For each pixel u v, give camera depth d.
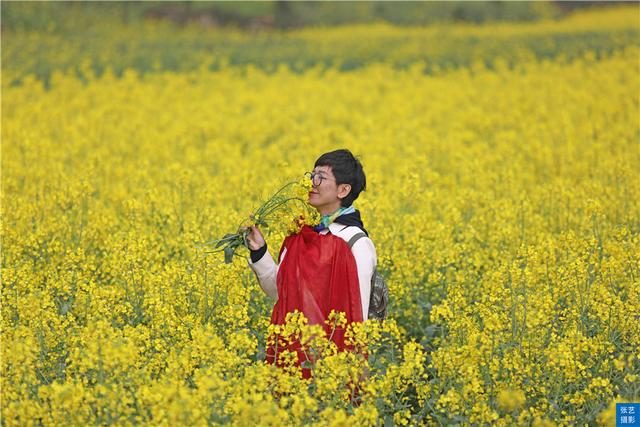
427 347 10.27
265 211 7.88
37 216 12.73
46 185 14.50
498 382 7.68
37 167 16.81
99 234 12.12
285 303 7.68
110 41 47.38
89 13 56.44
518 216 13.23
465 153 19.59
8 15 51.56
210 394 6.57
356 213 7.87
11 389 7.01
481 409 7.21
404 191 13.62
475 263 11.20
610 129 22.05
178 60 40.59
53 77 32.47
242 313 8.62
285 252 7.86
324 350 7.35
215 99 29.05
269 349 7.82
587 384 8.16
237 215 12.03
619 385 8.09
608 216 13.41
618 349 8.91
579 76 32.66
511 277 9.11
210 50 46.09
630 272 9.98
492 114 25.03
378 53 43.50
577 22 62.19
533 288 9.80
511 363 7.79
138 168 18.23
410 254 11.58
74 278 10.16
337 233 7.72
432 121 25.91
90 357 6.81
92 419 6.79
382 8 66.56
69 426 6.79
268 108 27.91
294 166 17.33
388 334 10.13
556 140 21.22
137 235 11.36
